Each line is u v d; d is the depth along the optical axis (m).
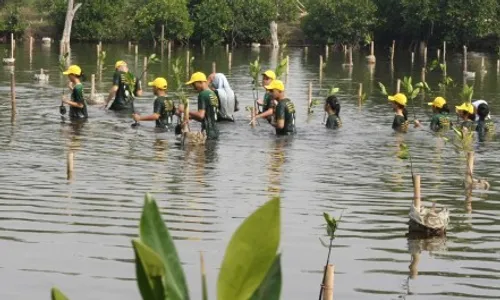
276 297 5.04
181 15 78.81
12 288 11.80
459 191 18.95
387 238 14.76
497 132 28.69
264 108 29.31
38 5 81.88
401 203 17.55
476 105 28.73
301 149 24.34
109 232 14.66
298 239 14.50
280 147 24.62
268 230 4.92
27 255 13.24
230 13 81.19
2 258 13.07
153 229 4.91
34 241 14.01
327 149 24.47
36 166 20.64
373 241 14.54
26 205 16.45
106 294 11.67
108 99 31.69
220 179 19.56
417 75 54.88
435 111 29.17
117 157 22.20
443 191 18.91
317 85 45.62
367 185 19.39
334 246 14.16
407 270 12.98
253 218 4.92
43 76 42.31
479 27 77.69
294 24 86.31
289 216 16.12
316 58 69.56
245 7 82.00
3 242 13.91
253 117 28.27
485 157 23.80
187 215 15.91
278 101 26.86
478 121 28.47
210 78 29.61
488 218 16.42
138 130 27.09
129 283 12.12
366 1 80.94
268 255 4.91
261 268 4.91
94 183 18.70
